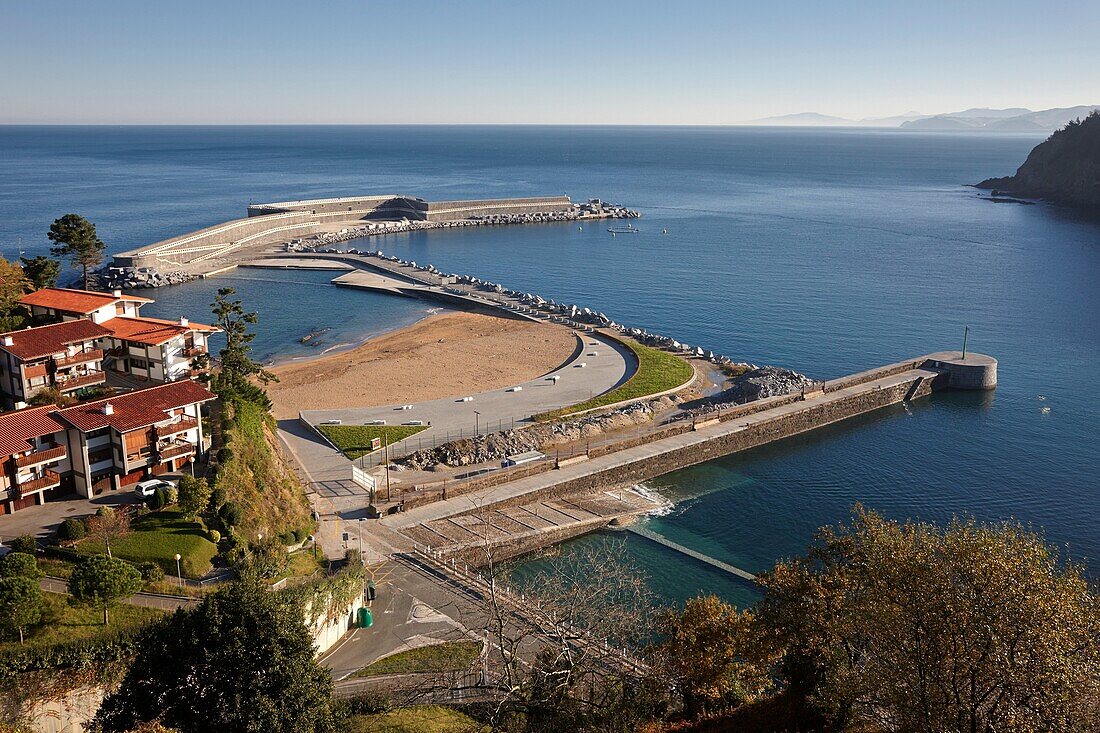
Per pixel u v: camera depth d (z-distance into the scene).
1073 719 36.66
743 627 55.44
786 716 52.31
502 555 87.31
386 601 72.94
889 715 45.56
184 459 82.88
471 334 169.00
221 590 47.22
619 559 87.69
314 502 92.06
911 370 148.88
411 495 94.56
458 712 56.66
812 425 129.25
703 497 104.88
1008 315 195.50
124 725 43.41
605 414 122.19
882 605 43.47
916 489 108.00
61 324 98.75
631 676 57.88
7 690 51.56
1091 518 100.00
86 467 76.31
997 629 38.31
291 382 135.88
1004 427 129.88
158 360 100.19
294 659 44.16
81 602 57.56
